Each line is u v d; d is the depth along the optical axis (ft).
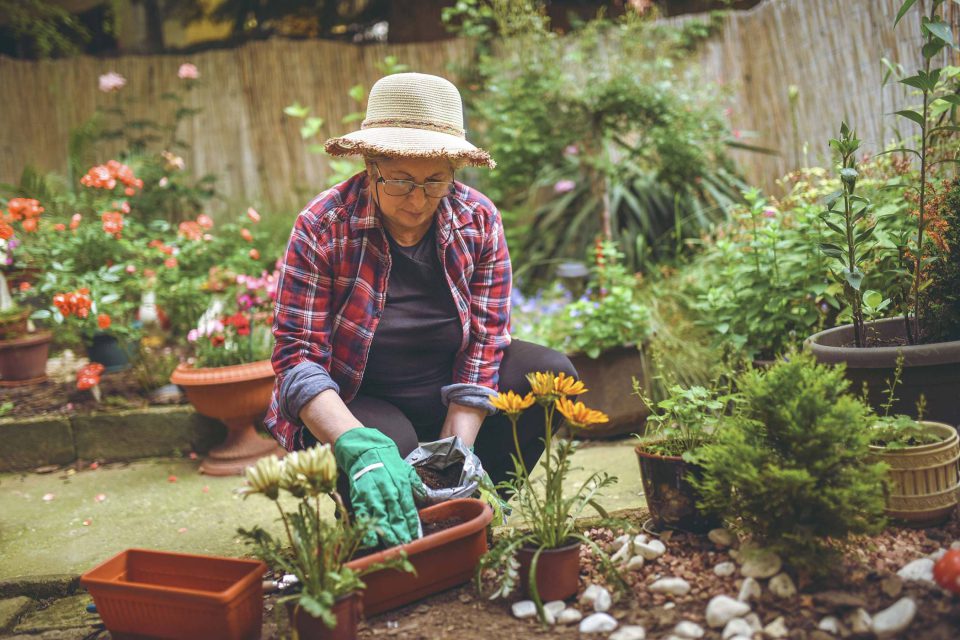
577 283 15.21
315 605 5.26
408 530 6.17
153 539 9.06
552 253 16.88
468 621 5.93
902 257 8.62
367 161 6.95
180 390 12.92
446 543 6.19
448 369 7.93
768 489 5.69
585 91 15.17
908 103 11.67
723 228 13.66
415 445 7.16
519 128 15.64
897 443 6.54
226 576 6.10
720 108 16.11
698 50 16.84
